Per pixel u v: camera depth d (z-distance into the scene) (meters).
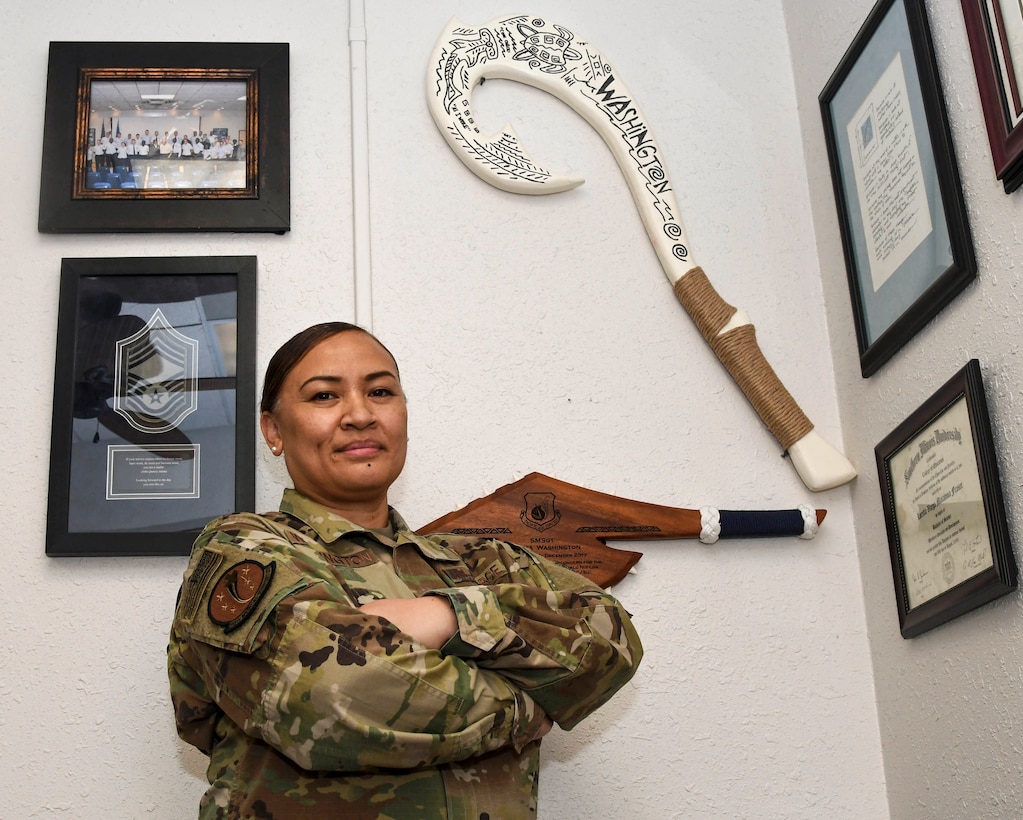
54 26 2.14
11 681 1.77
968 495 1.60
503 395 2.00
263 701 1.23
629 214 2.14
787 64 2.29
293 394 1.61
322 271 2.04
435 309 2.04
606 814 1.80
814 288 2.14
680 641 1.90
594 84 2.19
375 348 1.65
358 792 1.29
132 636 1.81
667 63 2.26
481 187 2.12
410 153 2.13
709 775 1.84
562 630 1.37
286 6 2.21
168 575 1.84
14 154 2.05
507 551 1.62
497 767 1.38
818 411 2.07
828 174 2.12
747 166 2.20
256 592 1.28
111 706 1.77
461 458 1.96
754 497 2.00
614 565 1.90
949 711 1.68
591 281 2.09
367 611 1.31
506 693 1.30
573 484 1.96
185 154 2.06
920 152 1.77
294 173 2.09
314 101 2.15
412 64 2.19
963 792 1.64
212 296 1.98
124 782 1.74
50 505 1.83
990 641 1.58
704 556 1.95
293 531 1.47
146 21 2.16
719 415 2.04
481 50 2.18
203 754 1.76
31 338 1.94
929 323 1.77
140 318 1.96
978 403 1.58
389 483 1.61
